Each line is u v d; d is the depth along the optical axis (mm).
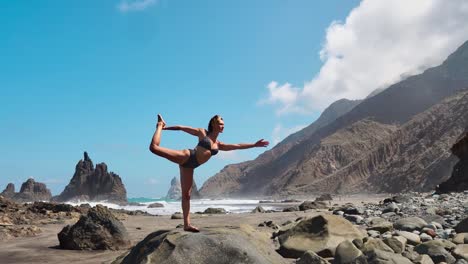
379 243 9297
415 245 10453
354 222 15727
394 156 184750
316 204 34938
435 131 174000
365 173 187000
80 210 32625
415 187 142000
